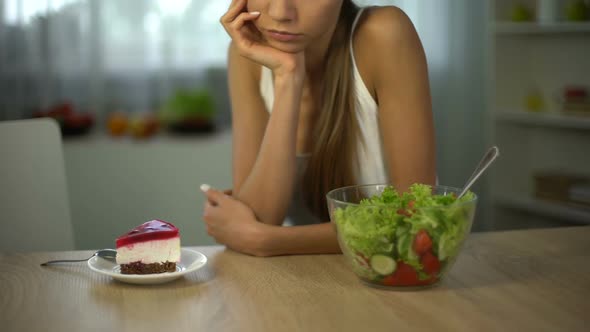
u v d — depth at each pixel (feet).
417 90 4.73
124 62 11.83
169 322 3.14
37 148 5.65
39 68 11.50
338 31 4.93
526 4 11.04
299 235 4.16
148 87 11.92
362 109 4.98
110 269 3.94
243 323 3.11
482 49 12.08
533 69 11.30
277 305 3.34
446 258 3.40
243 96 5.38
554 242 4.40
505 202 11.26
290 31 4.32
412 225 3.32
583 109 10.12
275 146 4.64
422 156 4.72
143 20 11.78
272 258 4.13
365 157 5.09
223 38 12.00
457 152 12.28
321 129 5.01
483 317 3.16
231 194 4.96
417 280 3.45
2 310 3.31
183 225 10.54
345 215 3.42
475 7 11.98
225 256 4.20
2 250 5.56
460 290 3.51
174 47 11.89
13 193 5.59
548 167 11.41
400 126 4.73
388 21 4.75
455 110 12.20
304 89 5.29
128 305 3.36
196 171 10.60
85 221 10.37
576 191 10.24
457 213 3.32
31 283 3.70
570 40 10.73
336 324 3.09
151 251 3.78
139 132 11.04
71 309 3.32
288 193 4.72
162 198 10.50
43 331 3.06
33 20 11.42
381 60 4.75
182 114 11.42
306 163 5.33
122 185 10.52
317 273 3.82
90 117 11.45
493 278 3.71
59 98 11.66
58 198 5.68
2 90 11.39
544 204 10.63
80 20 11.60
